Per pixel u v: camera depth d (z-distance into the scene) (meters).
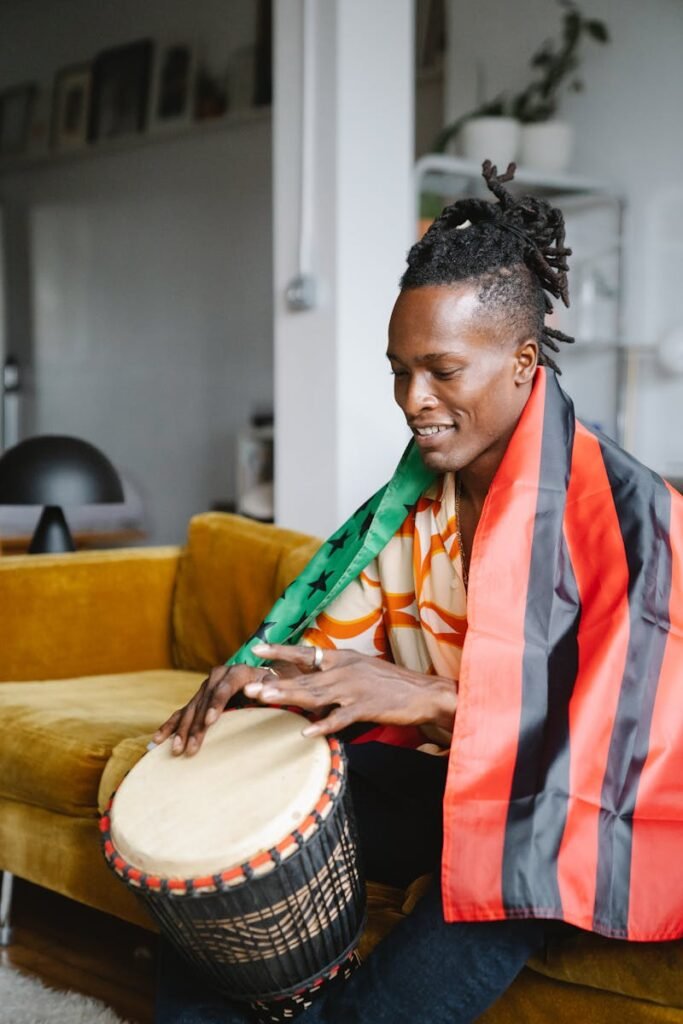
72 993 2.00
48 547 3.14
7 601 2.69
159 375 6.26
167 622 2.89
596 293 4.45
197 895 1.17
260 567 2.62
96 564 2.80
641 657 1.28
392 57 3.31
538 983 1.41
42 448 2.96
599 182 4.28
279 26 3.33
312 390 3.34
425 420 1.34
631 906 1.22
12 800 2.21
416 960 1.27
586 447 1.38
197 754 1.35
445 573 1.46
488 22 4.71
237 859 1.17
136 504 5.62
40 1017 1.90
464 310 1.30
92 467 2.96
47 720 2.20
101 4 6.33
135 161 6.27
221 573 2.72
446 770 1.51
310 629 1.57
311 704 1.26
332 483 3.30
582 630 1.30
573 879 1.20
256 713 1.41
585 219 4.52
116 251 6.41
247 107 5.67
